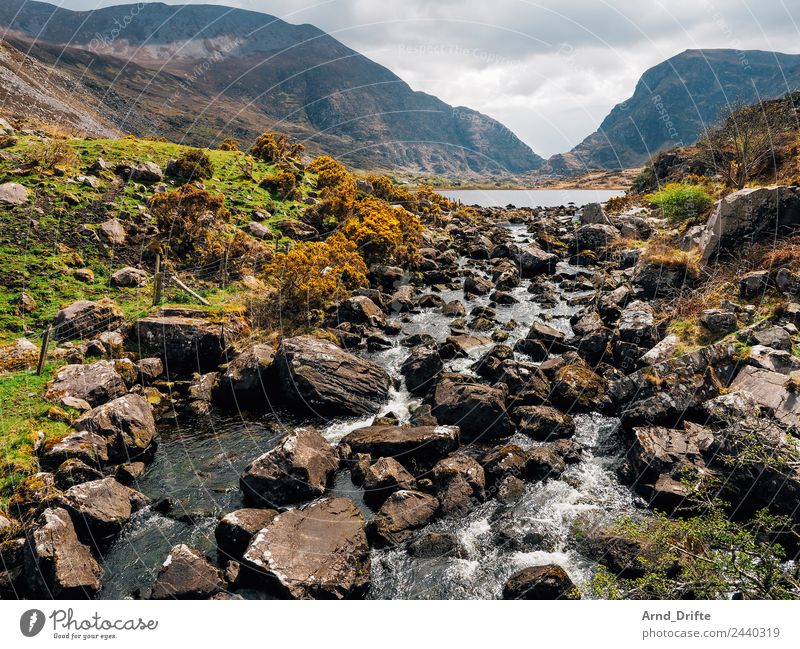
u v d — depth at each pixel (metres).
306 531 8.95
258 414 13.86
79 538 9.03
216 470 11.42
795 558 8.38
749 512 9.42
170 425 13.16
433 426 12.25
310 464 10.60
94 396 12.77
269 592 8.00
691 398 12.09
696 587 7.07
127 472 10.88
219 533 9.09
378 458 11.56
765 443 9.48
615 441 12.30
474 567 8.74
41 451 10.68
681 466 10.13
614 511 10.00
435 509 9.94
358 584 8.18
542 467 11.12
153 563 8.79
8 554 8.24
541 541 9.30
